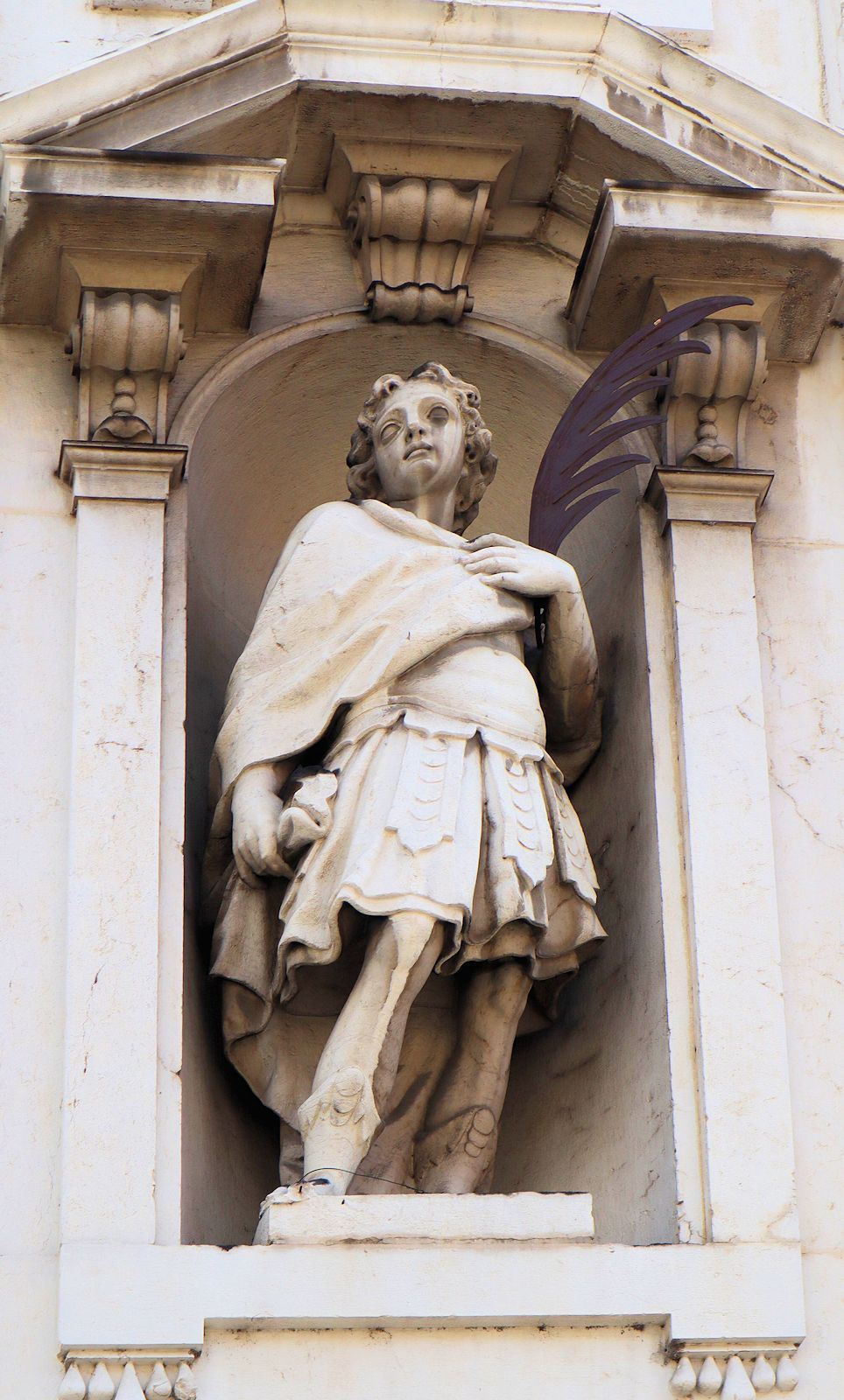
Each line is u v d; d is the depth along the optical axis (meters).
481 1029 9.64
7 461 10.15
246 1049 9.66
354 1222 8.77
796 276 10.50
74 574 9.92
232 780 9.67
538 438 11.04
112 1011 9.12
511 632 9.87
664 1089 9.41
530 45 10.59
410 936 9.15
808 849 9.81
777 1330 8.80
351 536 10.08
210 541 10.73
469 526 11.22
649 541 10.31
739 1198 9.09
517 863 9.34
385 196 10.73
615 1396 8.68
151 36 10.59
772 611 10.26
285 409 10.98
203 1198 9.29
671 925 9.62
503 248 11.09
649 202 10.34
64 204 10.01
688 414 10.48
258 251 10.24
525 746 9.61
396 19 10.54
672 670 10.07
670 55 10.68
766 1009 9.44
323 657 9.71
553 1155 9.93
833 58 11.52
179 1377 8.52
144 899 9.31
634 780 10.09
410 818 9.30
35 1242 8.80
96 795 9.46
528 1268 8.77
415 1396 8.59
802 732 10.04
